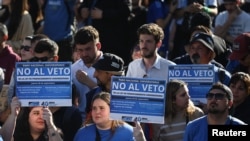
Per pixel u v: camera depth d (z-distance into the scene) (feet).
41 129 52.47
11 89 57.67
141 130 50.06
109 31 76.43
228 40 75.51
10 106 55.98
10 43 75.61
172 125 53.42
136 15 78.33
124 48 77.00
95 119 51.11
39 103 51.85
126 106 50.52
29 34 76.13
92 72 58.80
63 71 51.88
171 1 78.28
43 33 78.07
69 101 51.98
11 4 75.61
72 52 77.77
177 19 77.82
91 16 76.84
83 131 51.80
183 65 56.29
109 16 76.02
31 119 52.34
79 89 58.29
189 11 76.84
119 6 76.13
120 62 55.57
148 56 58.80
